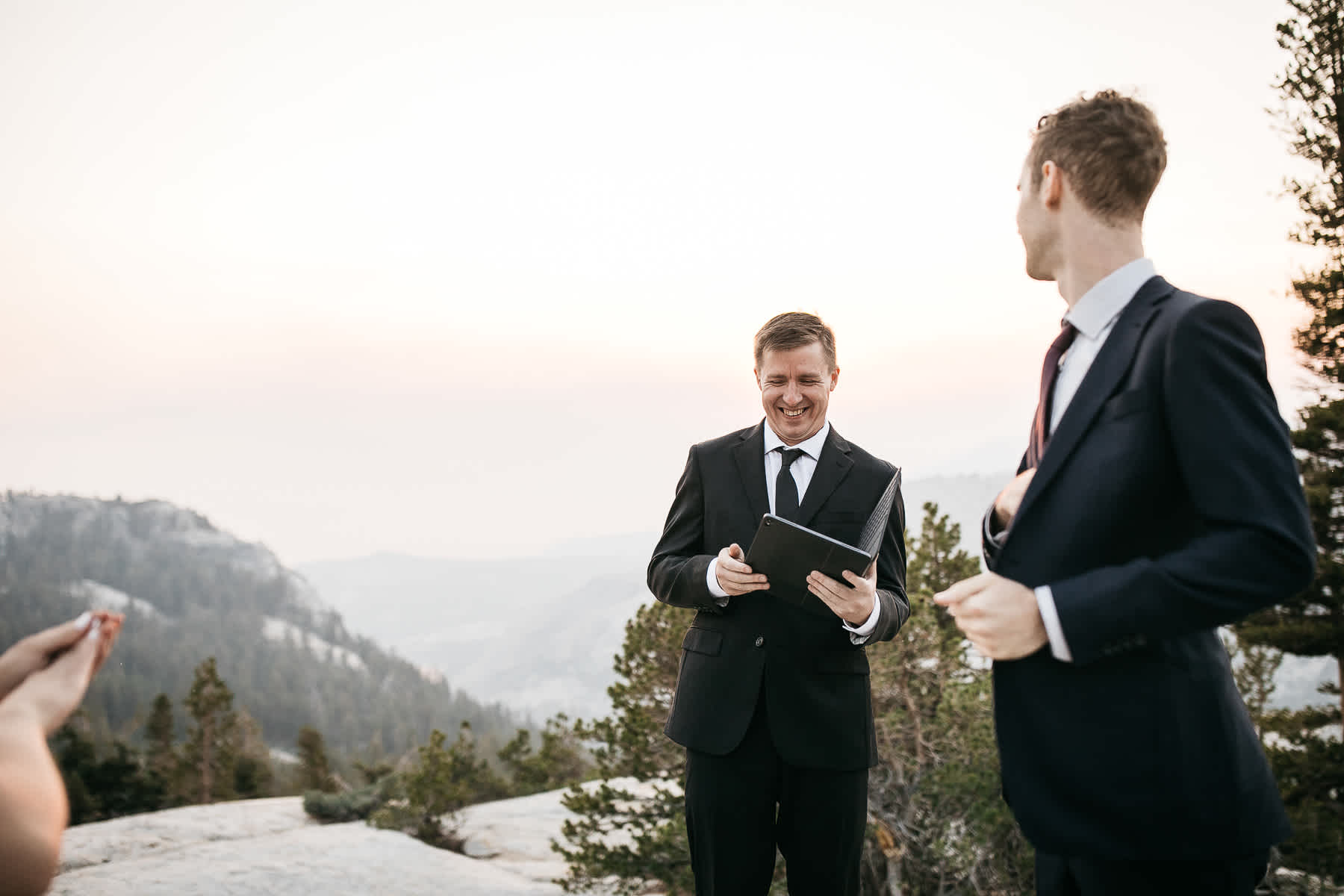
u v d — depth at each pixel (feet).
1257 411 4.09
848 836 8.79
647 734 19.71
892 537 9.80
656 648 19.89
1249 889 4.27
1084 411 4.51
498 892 23.70
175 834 29.09
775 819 9.05
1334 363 27.89
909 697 18.45
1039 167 4.93
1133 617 3.96
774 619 8.91
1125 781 4.20
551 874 26.27
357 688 572.92
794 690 8.73
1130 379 4.43
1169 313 4.41
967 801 17.74
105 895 21.88
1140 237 4.79
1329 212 27.53
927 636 18.48
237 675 540.11
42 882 2.99
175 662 531.50
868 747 8.87
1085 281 4.79
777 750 8.66
